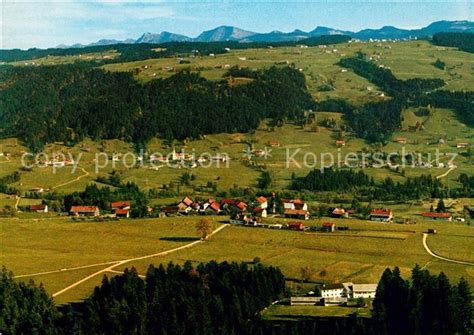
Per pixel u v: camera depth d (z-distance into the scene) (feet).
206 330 609.83
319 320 640.99
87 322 625.00
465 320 609.01
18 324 631.97
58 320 641.81
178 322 624.59
